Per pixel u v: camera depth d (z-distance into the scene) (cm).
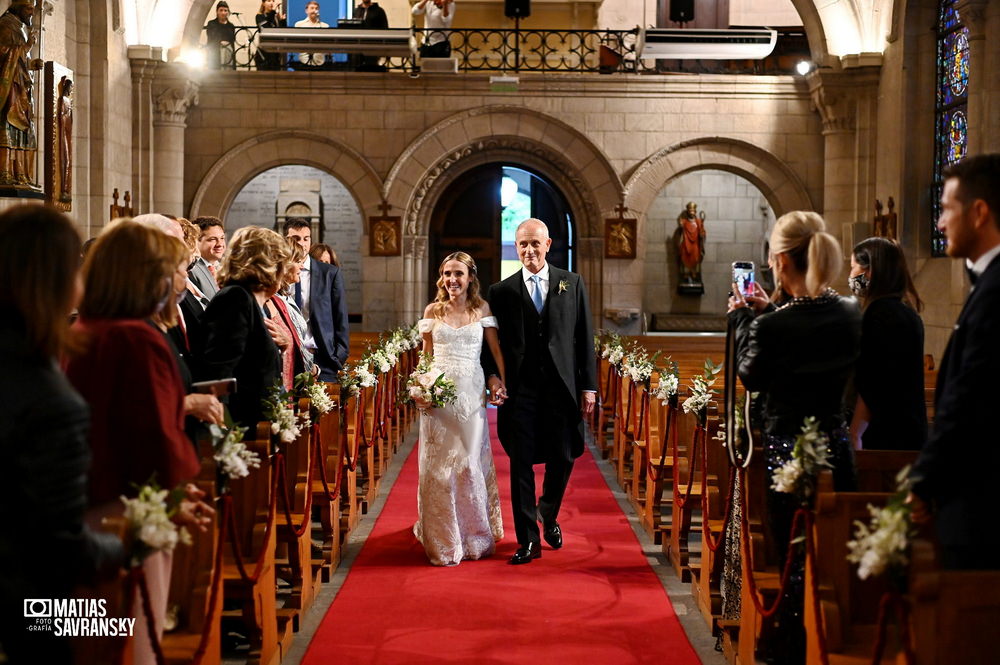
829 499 405
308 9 1898
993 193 346
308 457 612
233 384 427
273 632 498
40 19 1169
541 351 696
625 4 2164
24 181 1058
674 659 515
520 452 692
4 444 260
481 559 704
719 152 1783
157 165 1681
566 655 518
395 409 1167
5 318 271
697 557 690
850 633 415
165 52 1692
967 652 305
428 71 1745
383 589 630
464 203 1914
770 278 2161
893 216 1566
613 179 1781
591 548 738
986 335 333
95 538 277
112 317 345
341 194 2156
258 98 1756
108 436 335
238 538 511
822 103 1706
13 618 261
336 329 872
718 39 1720
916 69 1558
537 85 1766
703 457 607
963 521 340
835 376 448
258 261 543
